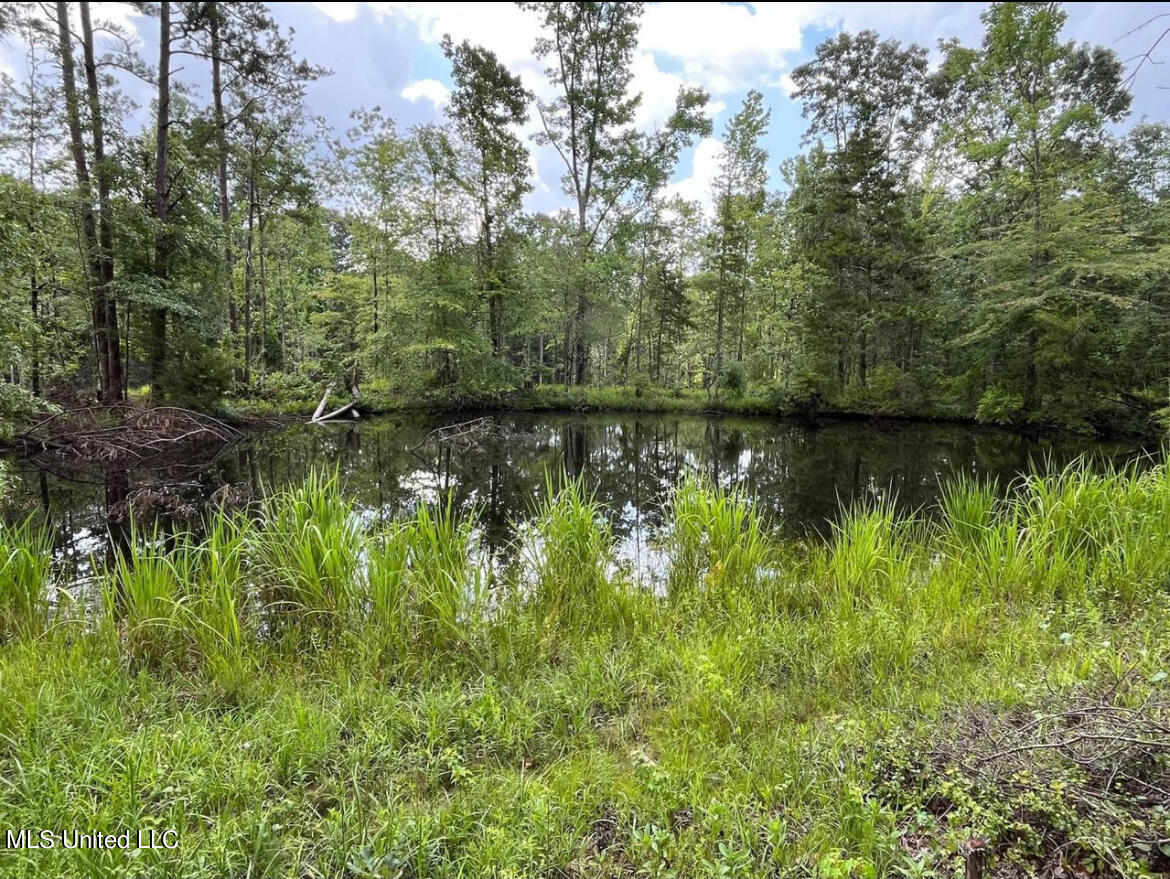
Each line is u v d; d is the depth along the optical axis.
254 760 2.12
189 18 7.98
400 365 18.58
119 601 3.40
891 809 1.81
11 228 8.38
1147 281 13.98
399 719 2.44
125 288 11.26
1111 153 18.20
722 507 4.51
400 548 3.55
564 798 1.94
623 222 22.80
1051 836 1.60
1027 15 12.52
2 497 7.22
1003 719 2.08
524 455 12.18
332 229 26.56
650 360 29.09
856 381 20.58
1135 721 1.78
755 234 22.14
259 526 5.52
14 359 8.81
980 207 17.83
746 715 2.45
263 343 19.52
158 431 11.21
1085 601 3.31
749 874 1.54
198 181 12.95
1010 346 15.90
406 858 1.65
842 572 4.06
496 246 19.70
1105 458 10.98
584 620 3.58
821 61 20.78
